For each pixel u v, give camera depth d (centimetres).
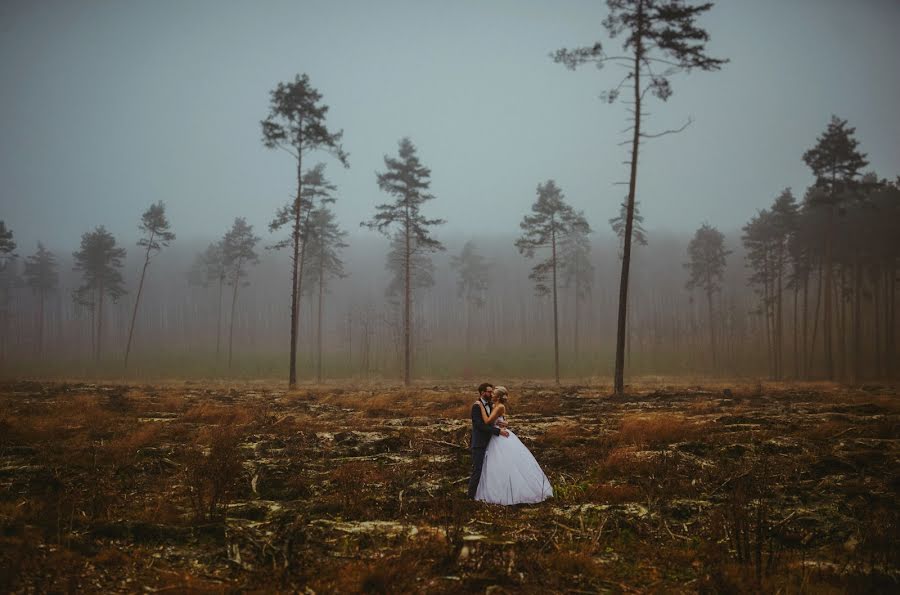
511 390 2961
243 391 2841
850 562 529
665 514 670
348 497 722
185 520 639
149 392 2636
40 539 564
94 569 500
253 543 559
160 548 559
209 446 1080
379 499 726
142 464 924
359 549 552
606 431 1271
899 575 491
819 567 514
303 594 451
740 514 581
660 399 2142
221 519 639
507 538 582
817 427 1247
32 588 455
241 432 1251
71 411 1617
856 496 739
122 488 777
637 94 2295
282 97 3155
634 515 667
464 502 718
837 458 900
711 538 584
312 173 4091
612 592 467
